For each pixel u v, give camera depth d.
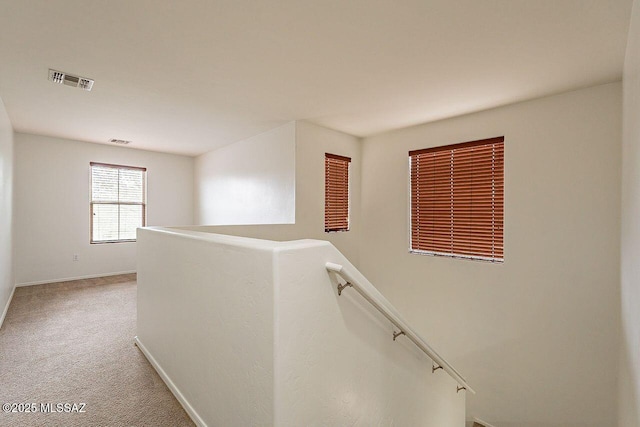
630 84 1.96
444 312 3.80
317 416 1.27
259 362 1.19
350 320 1.44
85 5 1.73
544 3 1.69
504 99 3.13
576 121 2.87
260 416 1.20
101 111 3.60
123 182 5.70
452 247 3.78
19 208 4.65
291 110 3.54
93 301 4.05
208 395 1.58
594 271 2.77
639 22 1.48
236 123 4.07
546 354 3.03
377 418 1.63
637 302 1.61
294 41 2.11
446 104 3.29
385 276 4.47
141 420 1.73
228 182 5.42
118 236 5.64
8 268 3.87
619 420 2.40
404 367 1.84
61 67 2.50
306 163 4.05
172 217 6.30
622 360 2.29
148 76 2.67
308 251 1.23
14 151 4.44
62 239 5.06
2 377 2.18
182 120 3.96
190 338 1.76
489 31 1.97
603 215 2.73
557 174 2.97
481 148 3.53
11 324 3.23
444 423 2.37
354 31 1.98
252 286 1.23
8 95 3.10
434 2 1.69
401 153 4.29
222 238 1.58
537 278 3.09
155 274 2.28
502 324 3.32
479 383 3.46
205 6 1.74
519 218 3.20
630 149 1.96
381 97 3.11
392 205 4.40
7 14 1.80
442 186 3.88
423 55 2.29
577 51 2.20
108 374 2.22
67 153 5.07
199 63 2.43
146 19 1.86
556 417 2.96
